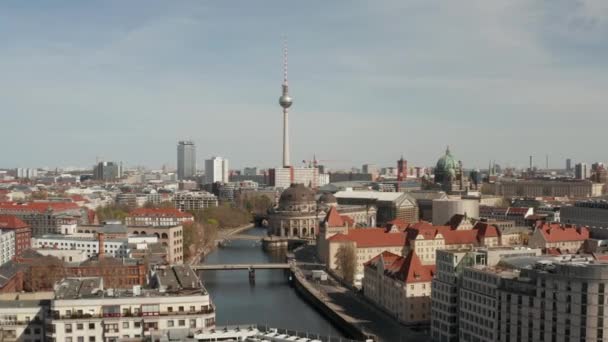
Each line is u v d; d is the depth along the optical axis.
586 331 190.62
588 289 189.88
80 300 198.50
